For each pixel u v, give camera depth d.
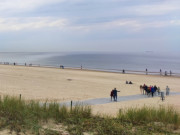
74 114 9.74
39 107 10.05
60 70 62.31
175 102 21.86
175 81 43.69
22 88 27.83
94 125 8.24
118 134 7.48
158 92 28.00
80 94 25.33
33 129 7.38
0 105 9.78
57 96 23.11
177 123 9.29
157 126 8.81
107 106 18.38
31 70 59.00
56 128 7.90
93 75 50.91
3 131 7.07
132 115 9.82
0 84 30.56
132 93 28.27
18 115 8.62
